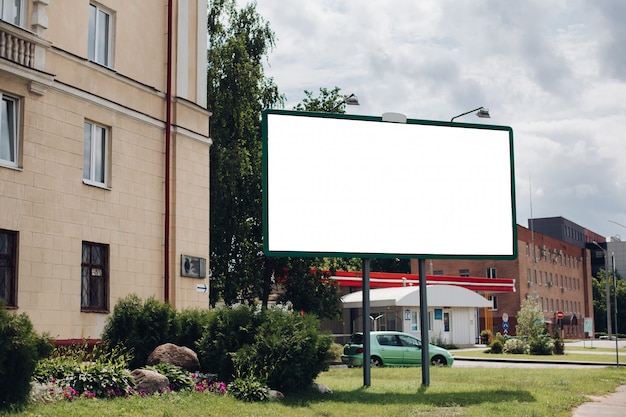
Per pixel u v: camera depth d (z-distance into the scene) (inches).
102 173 772.6
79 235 722.2
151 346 605.0
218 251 1346.0
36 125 682.2
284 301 1445.6
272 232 656.4
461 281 2324.1
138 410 443.5
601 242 5767.7
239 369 563.5
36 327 666.2
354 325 1930.4
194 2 922.1
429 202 705.6
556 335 2245.3
